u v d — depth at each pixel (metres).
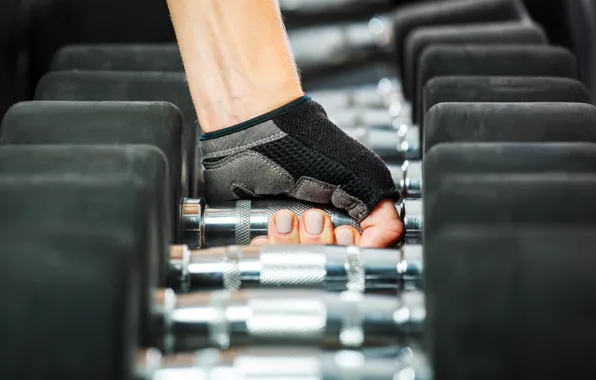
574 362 0.81
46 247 0.83
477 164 1.12
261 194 1.34
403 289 1.14
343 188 1.29
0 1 2.39
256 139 1.28
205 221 1.32
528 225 0.98
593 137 1.26
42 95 1.58
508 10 2.51
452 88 1.52
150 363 0.92
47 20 2.57
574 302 0.81
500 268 0.82
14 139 1.25
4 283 0.82
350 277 1.13
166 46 1.94
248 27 1.26
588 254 0.82
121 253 0.83
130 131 1.25
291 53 1.31
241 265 1.13
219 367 0.94
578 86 1.51
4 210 0.94
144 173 1.08
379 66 3.25
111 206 0.94
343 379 0.93
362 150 1.31
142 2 2.61
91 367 0.82
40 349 0.82
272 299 1.02
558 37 2.84
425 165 1.13
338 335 1.01
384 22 3.28
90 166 1.09
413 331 1.02
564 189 1.00
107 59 1.89
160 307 1.03
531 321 0.81
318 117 1.30
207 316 1.02
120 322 0.83
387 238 1.29
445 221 1.00
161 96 1.59
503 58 1.76
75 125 1.25
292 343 1.02
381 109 2.30
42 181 0.97
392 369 0.93
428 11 2.57
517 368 0.82
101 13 2.59
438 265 0.84
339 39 3.24
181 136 1.28
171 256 1.12
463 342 0.82
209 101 1.29
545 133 1.27
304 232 1.28
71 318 0.82
